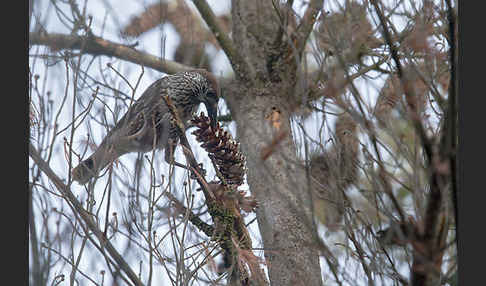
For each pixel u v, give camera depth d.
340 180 6.96
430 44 6.67
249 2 10.65
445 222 6.29
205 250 7.54
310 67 8.40
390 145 7.09
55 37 8.03
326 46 7.26
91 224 7.53
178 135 8.77
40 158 7.61
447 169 6.11
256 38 10.36
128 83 8.01
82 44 8.05
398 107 6.74
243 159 8.68
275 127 7.60
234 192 8.32
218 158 8.62
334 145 7.04
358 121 6.64
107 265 7.44
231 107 10.45
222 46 10.41
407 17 7.20
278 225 9.24
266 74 9.95
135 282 7.42
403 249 6.95
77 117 7.81
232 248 7.86
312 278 9.12
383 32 7.12
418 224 6.31
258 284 7.80
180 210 7.58
